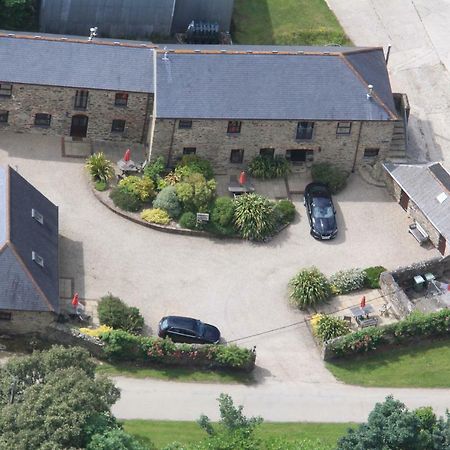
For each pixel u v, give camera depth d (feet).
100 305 385.91
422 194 418.72
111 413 355.15
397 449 330.34
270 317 395.14
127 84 419.95
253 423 344.49
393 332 386.93
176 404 370.12
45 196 414.00
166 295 397.39
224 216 410.72
